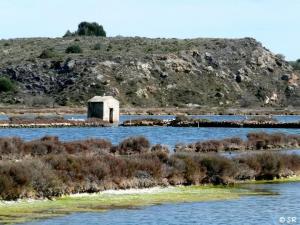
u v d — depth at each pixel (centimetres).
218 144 13350
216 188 7838
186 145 13175
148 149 12031
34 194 6469
